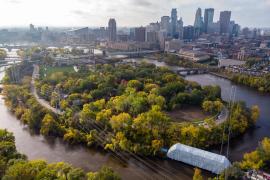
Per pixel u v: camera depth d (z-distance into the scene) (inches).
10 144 7455.7
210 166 7765.8
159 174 7755.9
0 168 6397.6
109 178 5974.4
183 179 7524.6
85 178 6545.3
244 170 7608.3
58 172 6432.1
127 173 7780.5
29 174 5905.5
